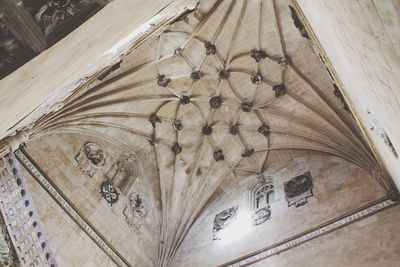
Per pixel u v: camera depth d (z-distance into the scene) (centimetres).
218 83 1794
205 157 1933
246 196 1808
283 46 1638
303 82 1672
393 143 817
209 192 1920
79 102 1565
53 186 1426
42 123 1409
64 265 1323
